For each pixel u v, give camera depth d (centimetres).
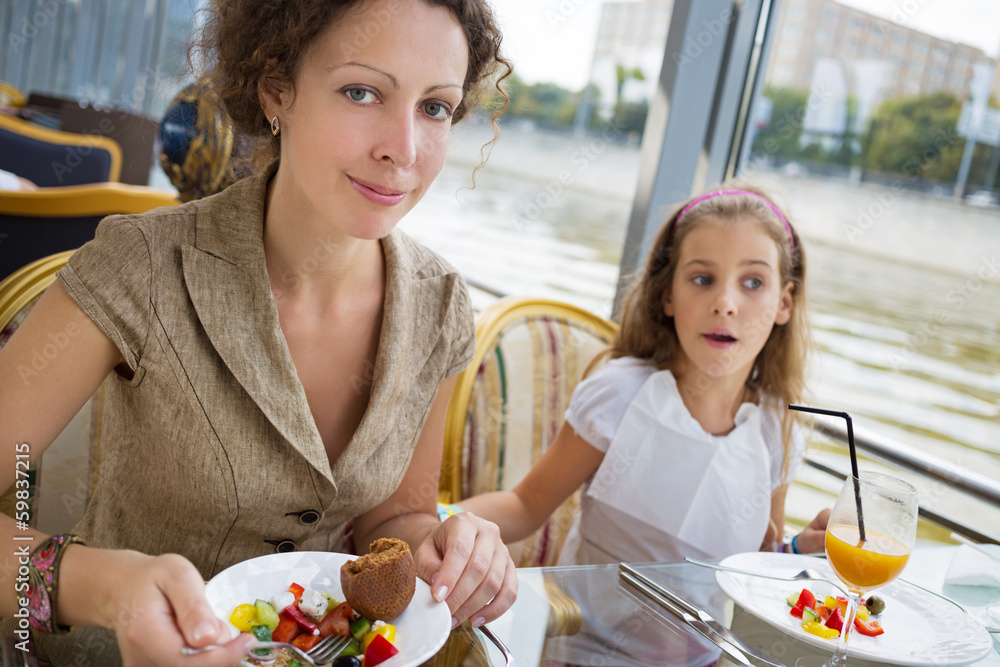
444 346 93
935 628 84
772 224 127
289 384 76
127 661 54
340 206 72
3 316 99
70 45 539
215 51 82
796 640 78
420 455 98
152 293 73
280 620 63
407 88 69
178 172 146
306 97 70
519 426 145
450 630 65
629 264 204
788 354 140
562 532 150
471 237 458
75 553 59
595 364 151
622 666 70
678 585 88
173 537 81
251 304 76
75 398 73
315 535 86
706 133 200
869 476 84
